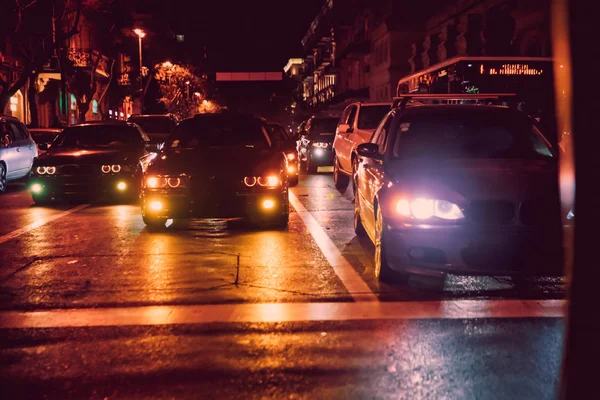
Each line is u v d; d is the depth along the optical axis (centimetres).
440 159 699
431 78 1875
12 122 1752
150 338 484
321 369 417
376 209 695
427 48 4109
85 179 1316
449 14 4131
